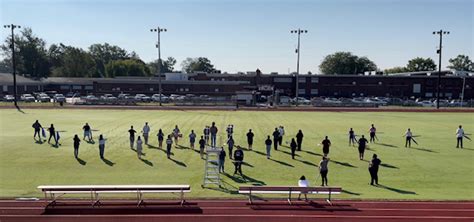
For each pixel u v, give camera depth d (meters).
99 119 56.28
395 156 33.00
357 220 18.45
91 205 20.14
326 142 31.55
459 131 37.34
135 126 48.84
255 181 24.91
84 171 26.94
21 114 63.00
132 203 20.52
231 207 20.02
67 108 75.06
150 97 98.75
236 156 26.45
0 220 18.16
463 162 30.89
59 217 18.59
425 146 37.75
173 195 21.80
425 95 114.12
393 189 23.41
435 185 24.41
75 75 158.38
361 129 49.16
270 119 59.34
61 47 168.62
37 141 37.72
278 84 116.50
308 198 21.44
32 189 22.73
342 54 183.12
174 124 51.19
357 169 28.41
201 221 18.30
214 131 36.09
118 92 107.31
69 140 38.38
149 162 29.61
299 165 29.44
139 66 165.75
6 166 28.12
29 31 151.50
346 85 114.94
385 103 95.44
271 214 19.14
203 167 28.28
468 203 20.72
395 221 18.36
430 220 18.48
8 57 152.25
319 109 79.00
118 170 27.28
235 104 88.81
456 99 113.25
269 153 31.86
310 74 115.62
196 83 107.25
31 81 112.88
